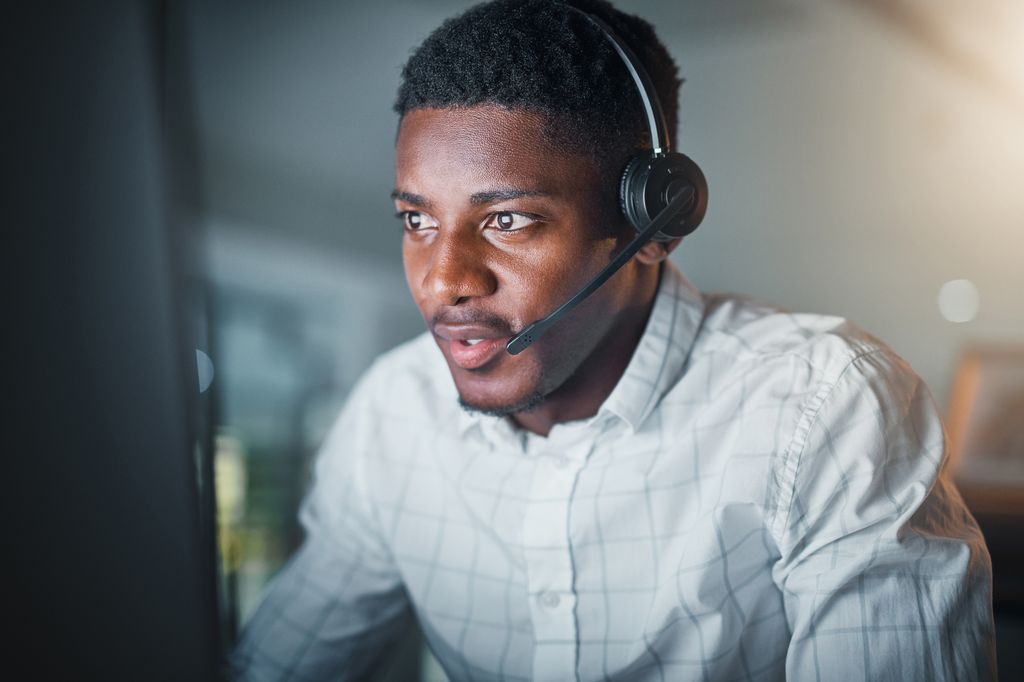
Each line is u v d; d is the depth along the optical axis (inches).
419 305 27.2
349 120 89.4
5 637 14.8
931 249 104.3
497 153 24.5
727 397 30.8
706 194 27.1
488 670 34.3
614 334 30.0
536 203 24.8
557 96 24.7
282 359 102.3
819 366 29.4
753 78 111.0
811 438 28.1
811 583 26.8
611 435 31.5
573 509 31.4
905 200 105.4
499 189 24.6
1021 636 47.7
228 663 37.9
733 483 29.3
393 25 84.4
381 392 38.1
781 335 31.8
